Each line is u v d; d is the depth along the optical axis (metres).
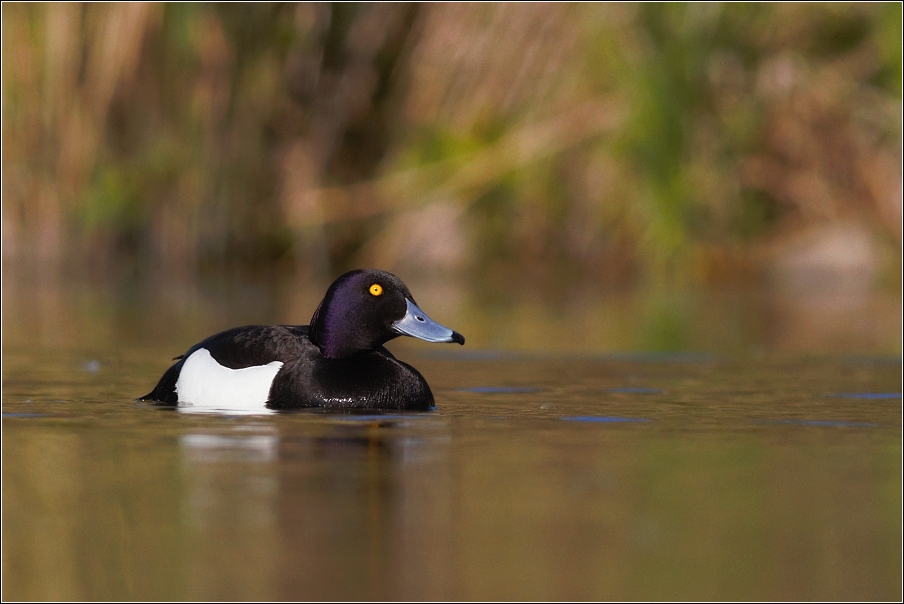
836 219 20.55
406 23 20.03
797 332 13.49
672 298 17.39
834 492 5.77
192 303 16.02
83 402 8.36
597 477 6.02
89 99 18.98
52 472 6.02
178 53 19.11
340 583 4.45
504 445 6.81
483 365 10.84
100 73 18.91
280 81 19.91
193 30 18.98
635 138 18.88
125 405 8.22
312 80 20.27
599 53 18.83
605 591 4.42
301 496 5.57
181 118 19.36
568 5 18.83
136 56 18.94
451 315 14.95
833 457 6.55
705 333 13.35
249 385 8.09
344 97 20.36
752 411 8.16
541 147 19.16
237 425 7.34
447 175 19.52
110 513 5.29
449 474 6.04
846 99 20.27
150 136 19.33
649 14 18.89
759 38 19.98
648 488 5.81
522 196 19.45
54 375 9.91
